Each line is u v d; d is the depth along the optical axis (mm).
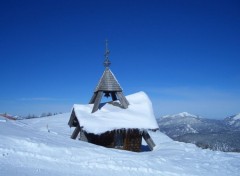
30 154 15219
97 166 15336
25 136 18625
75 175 13344
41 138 19312
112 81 28891
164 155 21453
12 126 22469
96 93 29516
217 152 23656
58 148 16891
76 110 27234
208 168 17734
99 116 26875
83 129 25312
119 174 14594
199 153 22547
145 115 27812
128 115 27234
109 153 18484
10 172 12125
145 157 18703
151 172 15578
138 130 26125
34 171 12906
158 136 40406
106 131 24703
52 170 13594
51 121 53000
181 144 26406
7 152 14883
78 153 17031
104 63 29328
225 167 18328
